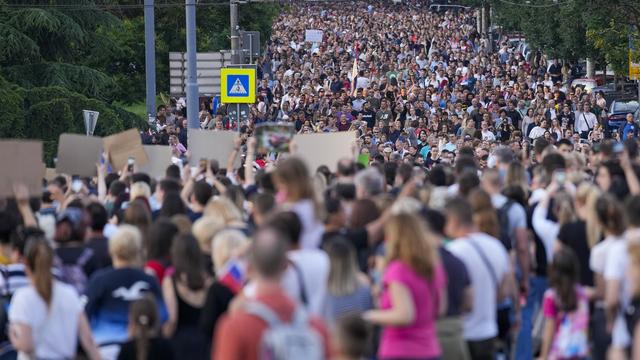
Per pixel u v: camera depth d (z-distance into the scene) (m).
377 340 25.00
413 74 135.38
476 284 24.59
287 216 22.34
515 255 28.66
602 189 31.52
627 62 116.56
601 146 33.50
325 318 22.19
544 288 30.59
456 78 137.00
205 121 98.19
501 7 172.62
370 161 57.53
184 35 146.12
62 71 102.19
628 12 111.56
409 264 21.27
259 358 16.89
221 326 17.20
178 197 29.28
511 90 117.69
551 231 29.84
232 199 30.03
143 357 22.08
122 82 139.25
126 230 24.36
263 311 17.02
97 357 23.72
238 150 37.56
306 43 197.62
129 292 24.03
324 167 36.50
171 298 23.48
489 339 24.77
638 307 23.06
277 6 181.75
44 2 104.62
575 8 114.06
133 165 36.91
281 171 24.59
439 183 33.34
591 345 25.88
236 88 78.12
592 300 26.67
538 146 40.34
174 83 104.06
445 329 23.30
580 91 109.25
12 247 26.20
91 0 109.06
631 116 92.62
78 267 26.00
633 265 22.56
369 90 112.44
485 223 25.73
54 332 23.45
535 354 31.75
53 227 28.73
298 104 113.56
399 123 91.31
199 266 23.53
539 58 162.38
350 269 22.39
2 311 25.75
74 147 36.91
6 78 100.19
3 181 27.88
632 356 23.73
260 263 17.34
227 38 149.88
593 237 27.23
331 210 25.94
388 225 21.53
